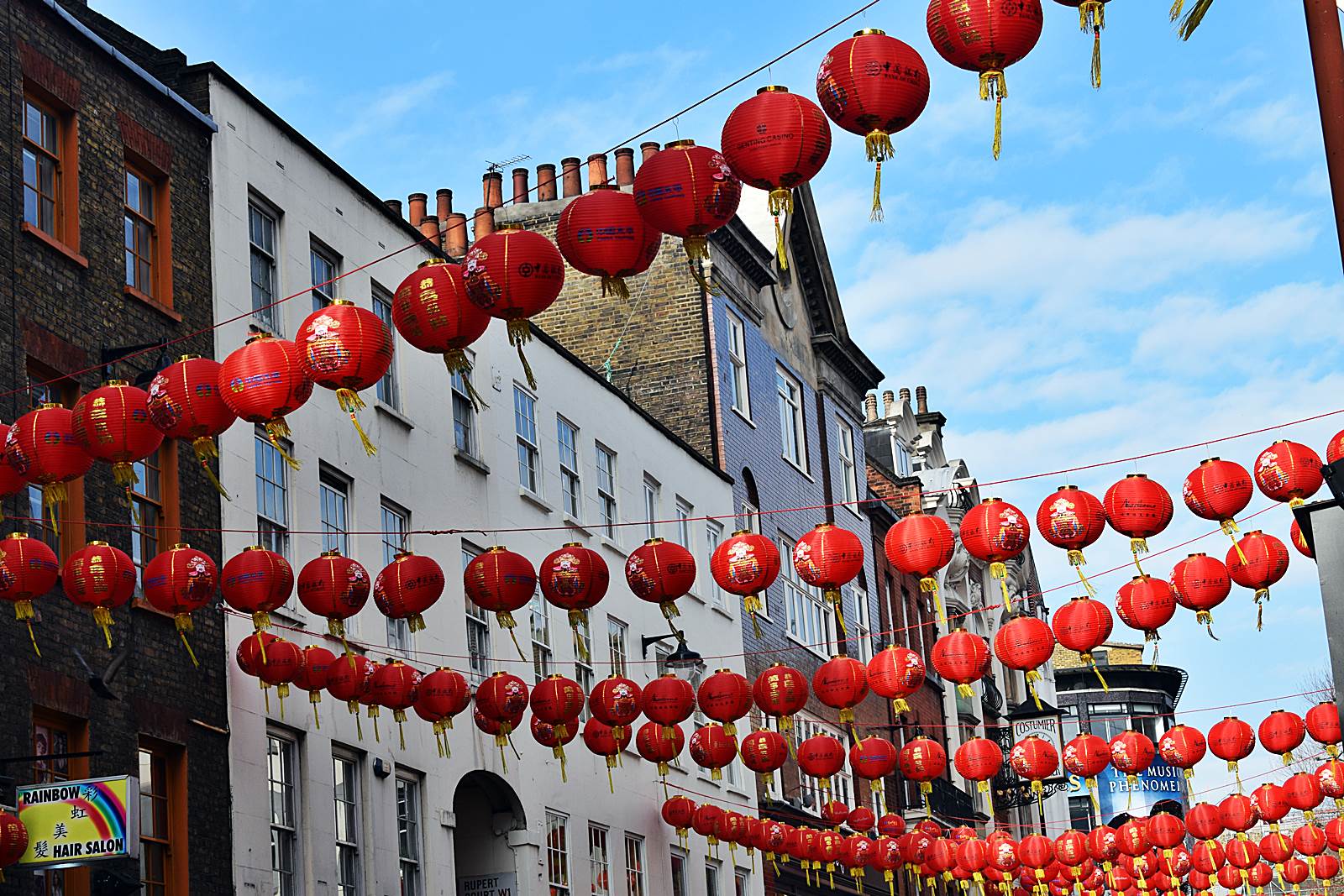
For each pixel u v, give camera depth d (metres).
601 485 34.09
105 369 20.83
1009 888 36.97
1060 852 34.25
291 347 14.48
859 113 12.15
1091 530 19.27
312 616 24.14
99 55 21.92
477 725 22.14
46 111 21.06
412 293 14.04
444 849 26.39
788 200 12.69
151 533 21.52
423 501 27.48
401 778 25.91
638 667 34.00
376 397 26.97
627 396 35.75
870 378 52.03
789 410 46.50
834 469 48.81
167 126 23.12
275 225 25.14
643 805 33.31
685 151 12.80
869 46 12.06
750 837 31.34
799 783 41.69
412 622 18.84
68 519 20.02
